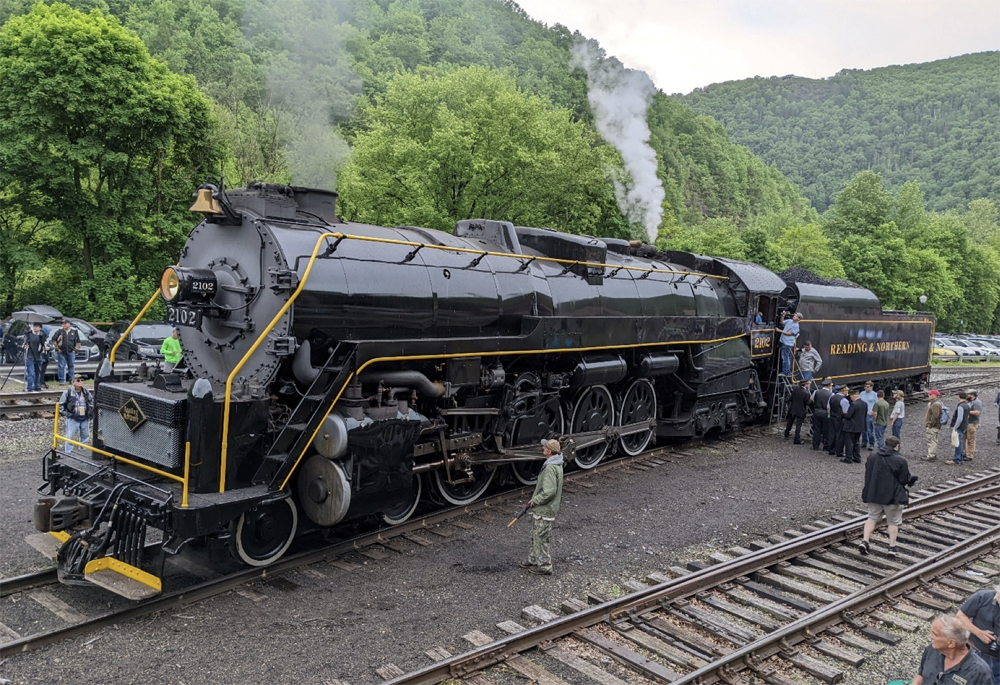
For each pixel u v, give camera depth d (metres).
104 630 5.67
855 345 19.47
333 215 8.27
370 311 7.52
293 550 7.50
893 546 8.51
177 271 7.04
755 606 6.85
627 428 12.06
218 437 6.40
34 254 24.22
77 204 23.73
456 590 6.84
